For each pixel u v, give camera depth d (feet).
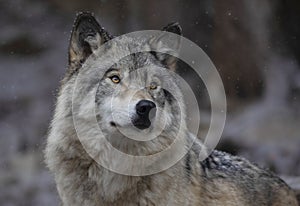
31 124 91.09
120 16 92.17
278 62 79.41
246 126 66.69
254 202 33.37
